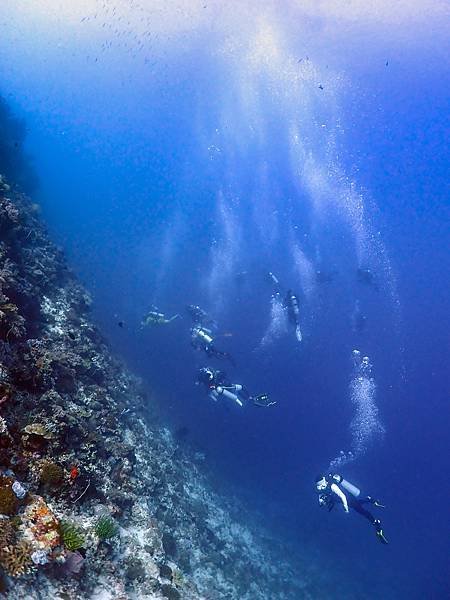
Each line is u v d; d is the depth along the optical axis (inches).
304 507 612.7
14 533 124.0
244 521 425.4
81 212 1256.8
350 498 338.6
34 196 737.0
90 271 796.6
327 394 798.5
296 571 433.1
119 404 310.0
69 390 237.9
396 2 1567.4
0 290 214.7
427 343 1471.5
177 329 714.2
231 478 514.6
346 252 1253.1
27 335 239.5
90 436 210.8
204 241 1214.9
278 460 671.8
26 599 114.9
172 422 454.0
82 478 179.5
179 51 1765.5
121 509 203.9
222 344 741.3
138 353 602.5
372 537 706.8
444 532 880.9
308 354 841.5
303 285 1024.9
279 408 748.0
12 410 167.0
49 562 128.3
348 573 535.2
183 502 313.3
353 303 1054.4
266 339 788.6
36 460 157.9
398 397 1239.5
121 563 171.0
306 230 1371.8
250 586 312.8
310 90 1574.8
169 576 196.5
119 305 715.4
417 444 1163.9
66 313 317.4
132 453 248.4
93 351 309.7
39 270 316.5
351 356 869.8
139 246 1083.9
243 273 908.0
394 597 538.6
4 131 611.8
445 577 668.7
